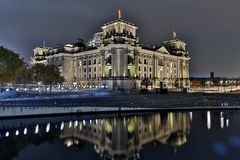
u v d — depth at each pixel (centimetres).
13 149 3984
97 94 9431
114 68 13025
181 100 9900
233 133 5066
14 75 10444
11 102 6781
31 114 6819
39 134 5069
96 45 16500
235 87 18088
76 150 3944
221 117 7188
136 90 12300
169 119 6844
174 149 3956
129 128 5628
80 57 15875
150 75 15038
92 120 6675
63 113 7231
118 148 4053
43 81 11312
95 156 3628
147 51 14700
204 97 10656
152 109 8400
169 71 16662
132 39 13762
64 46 16350
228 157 3525
